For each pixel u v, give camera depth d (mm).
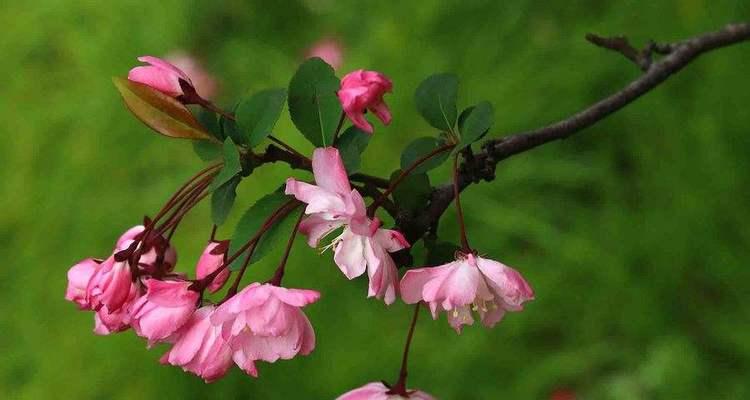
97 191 2471
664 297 1938
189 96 980
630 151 2182
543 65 2330
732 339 1843
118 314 972
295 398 1899
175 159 2523
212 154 986
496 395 1859
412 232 977
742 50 2084
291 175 2109
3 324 2238
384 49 2330
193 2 2883
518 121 2197
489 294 962
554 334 1979
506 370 1898
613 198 2098
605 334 1934
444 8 2412
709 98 2070
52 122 2664
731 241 1965
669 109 2105
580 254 1974
